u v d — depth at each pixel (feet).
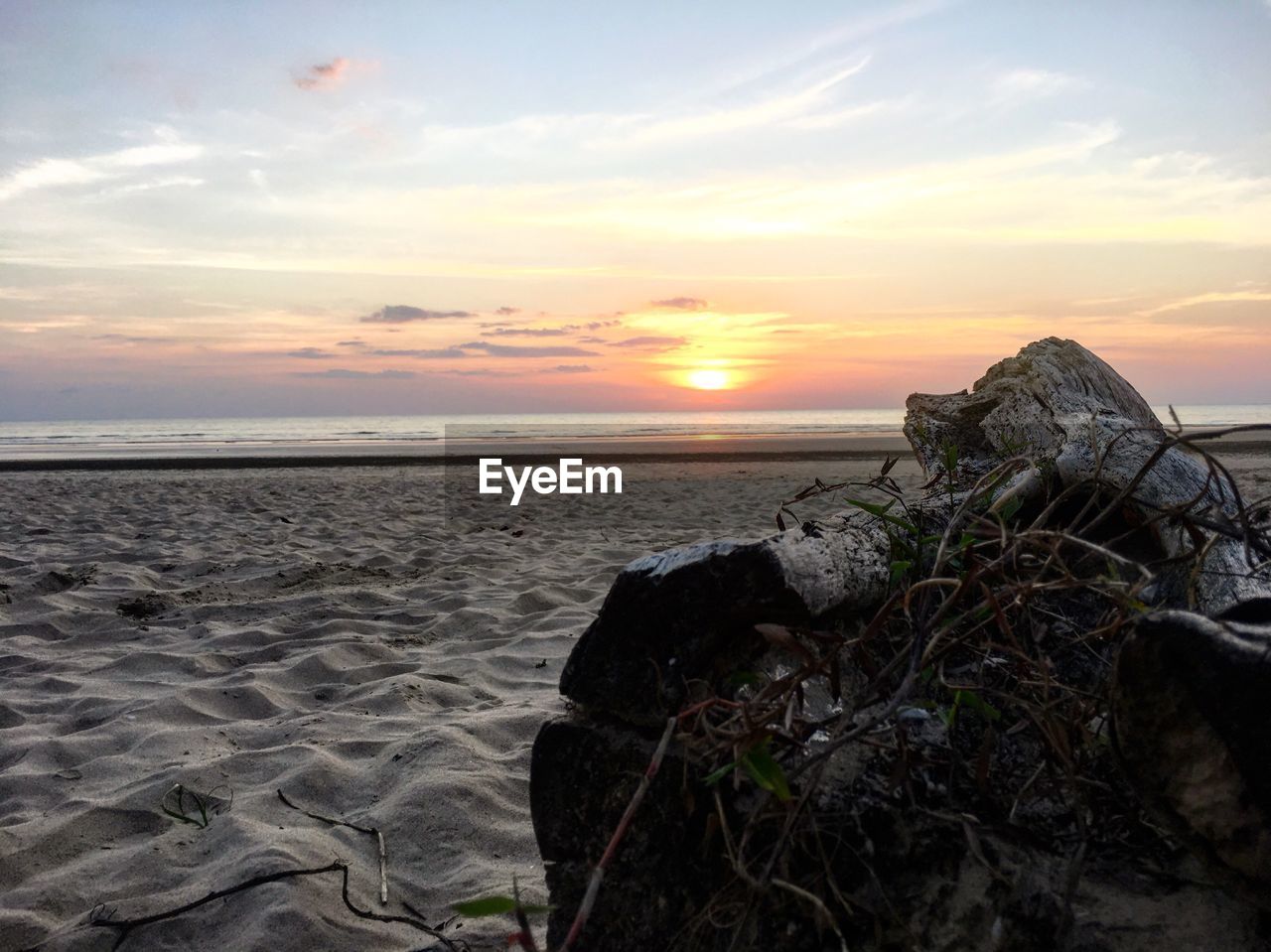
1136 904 3.66
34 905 7.06
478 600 17.30
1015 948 3.62
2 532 26.76
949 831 3.89
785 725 3.84
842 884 3.87
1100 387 8.54
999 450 7.91
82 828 8.30
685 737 3.88
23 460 62.80
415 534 26.58
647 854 4.42
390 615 16.22
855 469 49.29
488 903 3.09
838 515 5.58
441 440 97.40
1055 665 4.68
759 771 3.51
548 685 12.57
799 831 3.85
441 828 8.21
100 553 22.67
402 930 6.77
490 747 10.08
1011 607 4.39
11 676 12.95
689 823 4.27
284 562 21.39
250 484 44.37
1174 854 3.89
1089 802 4.04
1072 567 5.20
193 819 8.46
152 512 32.19
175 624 15.92
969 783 4.10
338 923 6.75
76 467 58.08
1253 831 3.16
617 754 4.60
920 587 4.14
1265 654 3.14
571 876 4.67
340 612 16.40
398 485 43.16
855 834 3.90
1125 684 3.35
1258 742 3.12
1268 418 201.57
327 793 9.05
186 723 11.00
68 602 17.06
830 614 4.49
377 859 7.82
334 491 40.32
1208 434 4.06
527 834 8.20
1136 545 6.12
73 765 9.82
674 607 4.51
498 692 12.39
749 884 3.69
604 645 4.73
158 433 150.51
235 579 19.75
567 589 17.93
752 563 4.34
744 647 4.49
